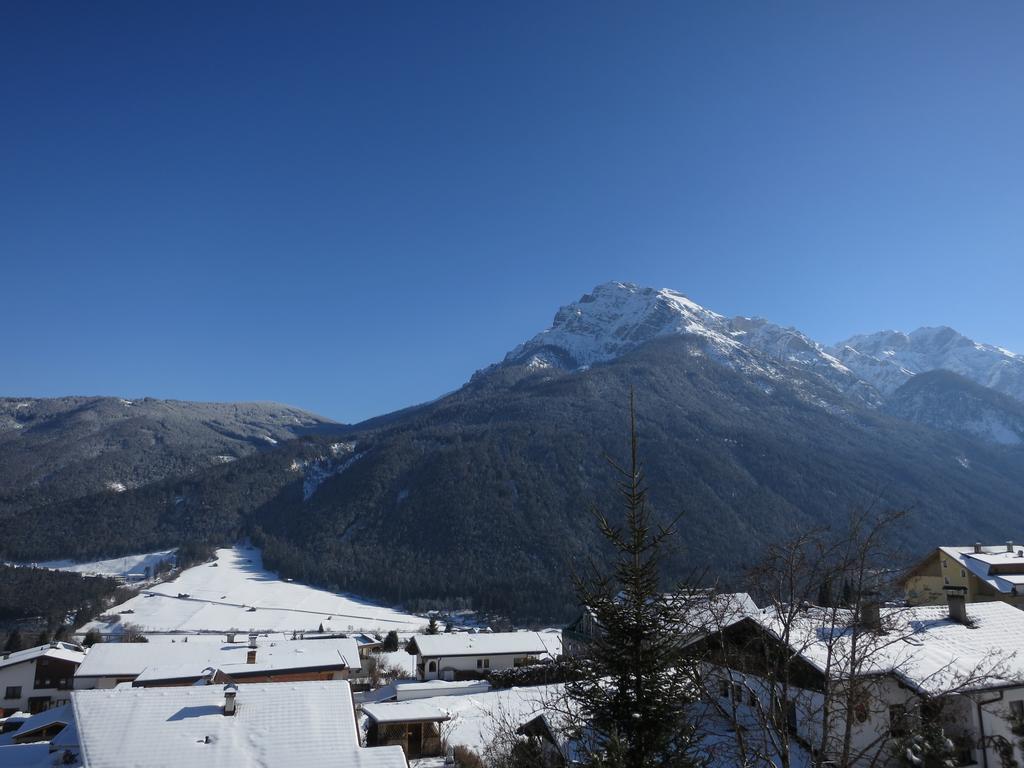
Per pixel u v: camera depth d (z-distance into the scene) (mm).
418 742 34969
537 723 19938
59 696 62812
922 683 17500
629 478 13031
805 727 17312
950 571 39500
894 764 15289
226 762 19391
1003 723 19469
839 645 13695
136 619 129000
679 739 12148
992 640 22484
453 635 63781
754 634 15797
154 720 20766
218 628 122750
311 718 21578
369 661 69375
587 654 12953
